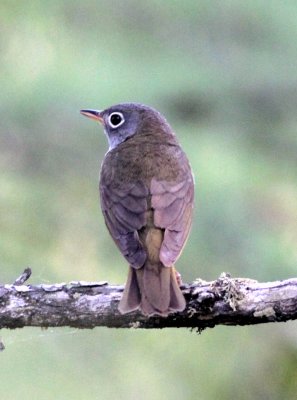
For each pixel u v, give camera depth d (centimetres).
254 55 1596
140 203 1133
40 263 1558
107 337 1614
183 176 1177
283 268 1453
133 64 1570
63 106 1561
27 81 1584
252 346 1645
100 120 1331
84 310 1060
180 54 1589
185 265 1452
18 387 1588
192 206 1173
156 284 1043
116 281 1565
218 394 1622
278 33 1599
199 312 1048
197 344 1634
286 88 1588
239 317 1046
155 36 1609
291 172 1554
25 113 1573
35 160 1595
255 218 1483
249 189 1493
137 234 1107
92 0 1634
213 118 1562
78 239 1579
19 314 1058
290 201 1512
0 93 1577
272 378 1639
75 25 1636
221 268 1452
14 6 1644
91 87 1551
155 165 1178
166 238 1097
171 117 1541
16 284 1064
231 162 1499
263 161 1543
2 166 1589
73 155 1595
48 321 1059
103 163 1206
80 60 1588
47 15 1638
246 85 1580
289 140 1568
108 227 1148
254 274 1446
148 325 1062
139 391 1591
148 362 1614
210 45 1602
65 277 1555
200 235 1450
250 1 1591
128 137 1295
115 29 1622
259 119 1580
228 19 1605
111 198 1152
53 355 1603
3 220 1570
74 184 1598
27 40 1630
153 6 1612
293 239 1492
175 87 1544
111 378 1596
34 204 1583
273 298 1036
